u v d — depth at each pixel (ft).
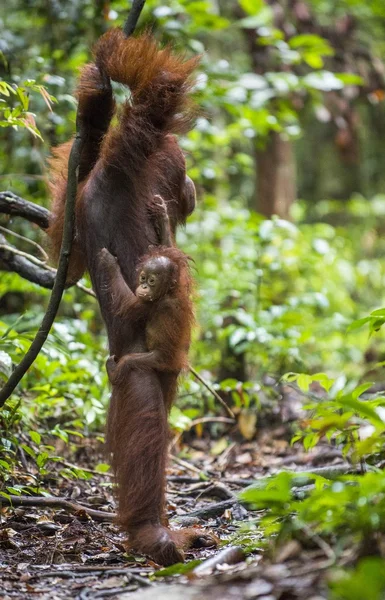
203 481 35.24
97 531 26.99
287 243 57.57
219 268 52.39
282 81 53.06
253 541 24.11
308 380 28.99
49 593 20.38
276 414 43.32
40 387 34.24
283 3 64.23
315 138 103.76
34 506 28.94
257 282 50.37
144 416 23.48
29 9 50.55
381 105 93.71
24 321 44.16
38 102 43.60
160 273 23.43
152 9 49.03
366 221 95.20
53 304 25.54
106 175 25.61
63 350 33.88
